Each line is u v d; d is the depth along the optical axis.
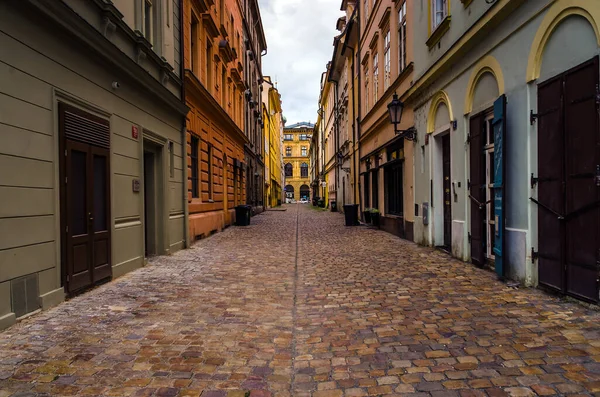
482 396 2.98
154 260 9.17
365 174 20.00
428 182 10.43
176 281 6.98
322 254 9.95
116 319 4.87
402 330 4.42
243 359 3.78
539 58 5.57
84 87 6.14
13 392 3.11
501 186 6.33
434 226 10.23
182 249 11.06
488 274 6.91
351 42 22.98
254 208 29.31
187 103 12.12
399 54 13.55
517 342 3.90
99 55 6.46
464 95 8.13
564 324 4.27
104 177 6.82
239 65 22.31
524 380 3.18
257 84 33.72
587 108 4.65
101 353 3.87
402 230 13.13
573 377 3.19
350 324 4.70
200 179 13.97
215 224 15.53
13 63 4.64
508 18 6.27
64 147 5.61
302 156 96.25
